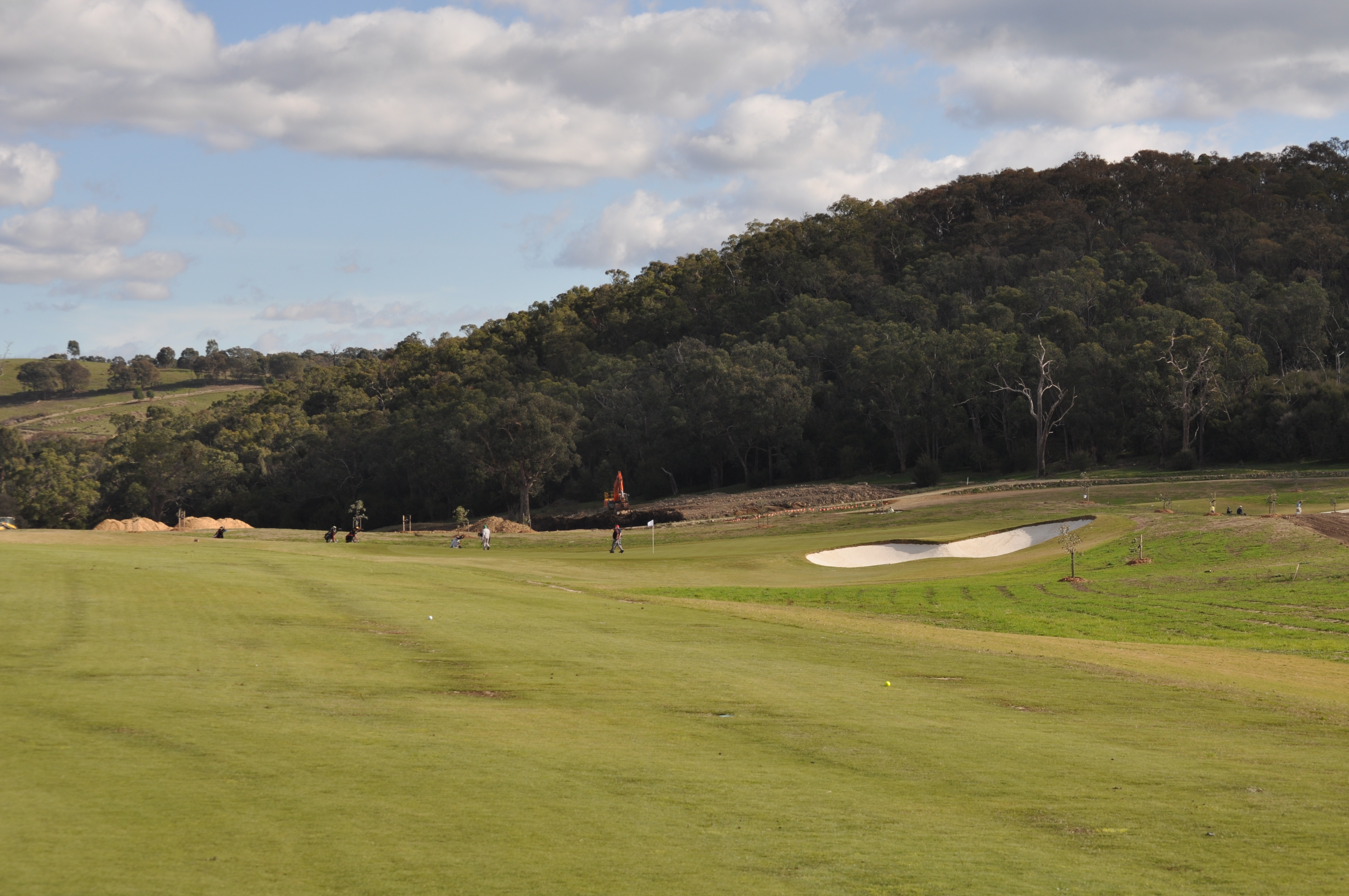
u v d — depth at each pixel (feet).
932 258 524.93
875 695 56.85
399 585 104.06
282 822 30.76
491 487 423.23
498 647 67.92
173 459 449.06
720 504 293.43
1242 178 592.60
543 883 26.86
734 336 483.51
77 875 25.82
